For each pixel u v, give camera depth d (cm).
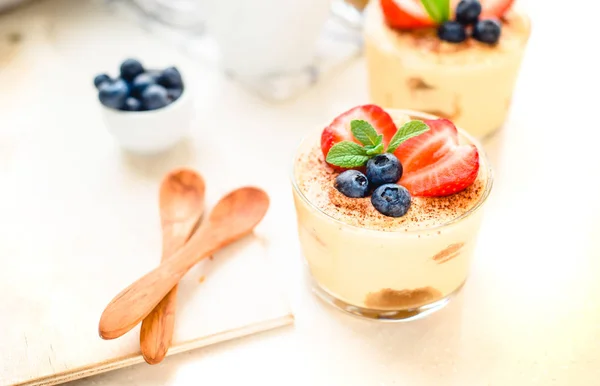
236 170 50
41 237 45
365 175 39
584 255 44
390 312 41
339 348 40
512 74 49
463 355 39
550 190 48
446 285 40
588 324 40
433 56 47
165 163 50
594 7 65
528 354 39
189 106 50
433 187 38
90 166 50
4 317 41
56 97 56
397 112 43
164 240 43
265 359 39
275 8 51
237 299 41
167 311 40
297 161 41
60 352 39
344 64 58
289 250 45
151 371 39
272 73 56
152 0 63
